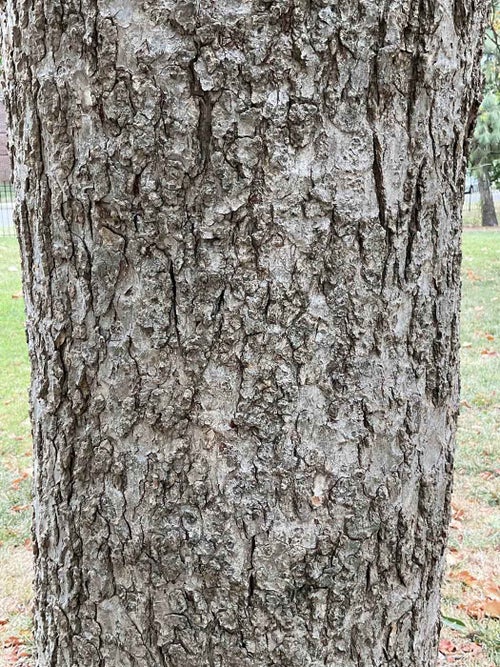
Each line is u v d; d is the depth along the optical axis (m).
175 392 1.29
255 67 1.17
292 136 1.20
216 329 1.26
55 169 1.29
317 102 1.21
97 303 1.30
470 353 7.46
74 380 1.35
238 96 1.18
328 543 1.34
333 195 1.24
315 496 1.32
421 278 1.37
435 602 1.59
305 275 1.25
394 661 1.48
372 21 1.20
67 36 1.22
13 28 1.31
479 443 5.24
